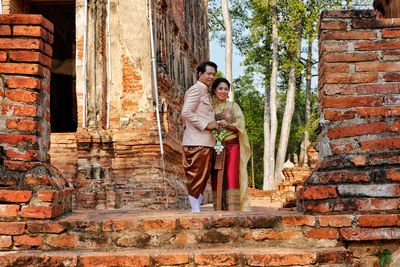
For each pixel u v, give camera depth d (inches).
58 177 196.2
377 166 179.9
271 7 1064.2
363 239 170.9
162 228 176.4
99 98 437.7
